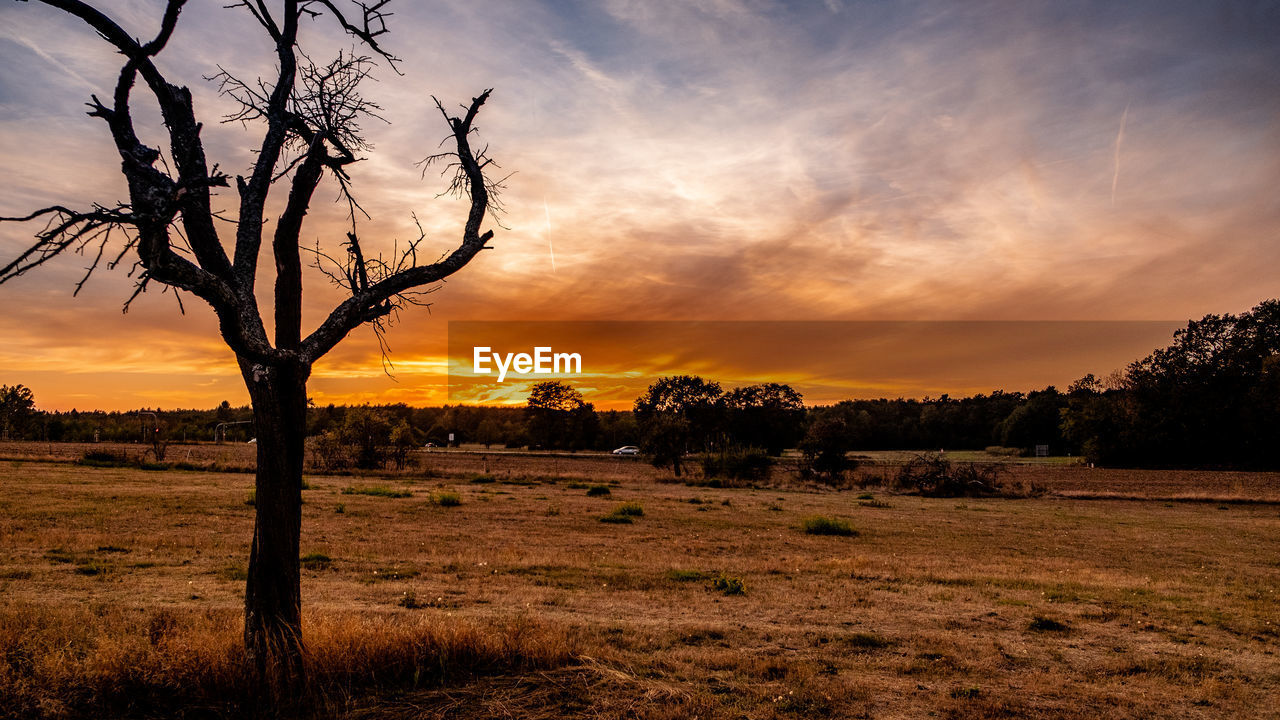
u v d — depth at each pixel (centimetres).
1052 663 811
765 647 821
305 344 607
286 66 628
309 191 622
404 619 824
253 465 4175
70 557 1252
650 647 789
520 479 4303
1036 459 9388
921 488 4422
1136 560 1820
